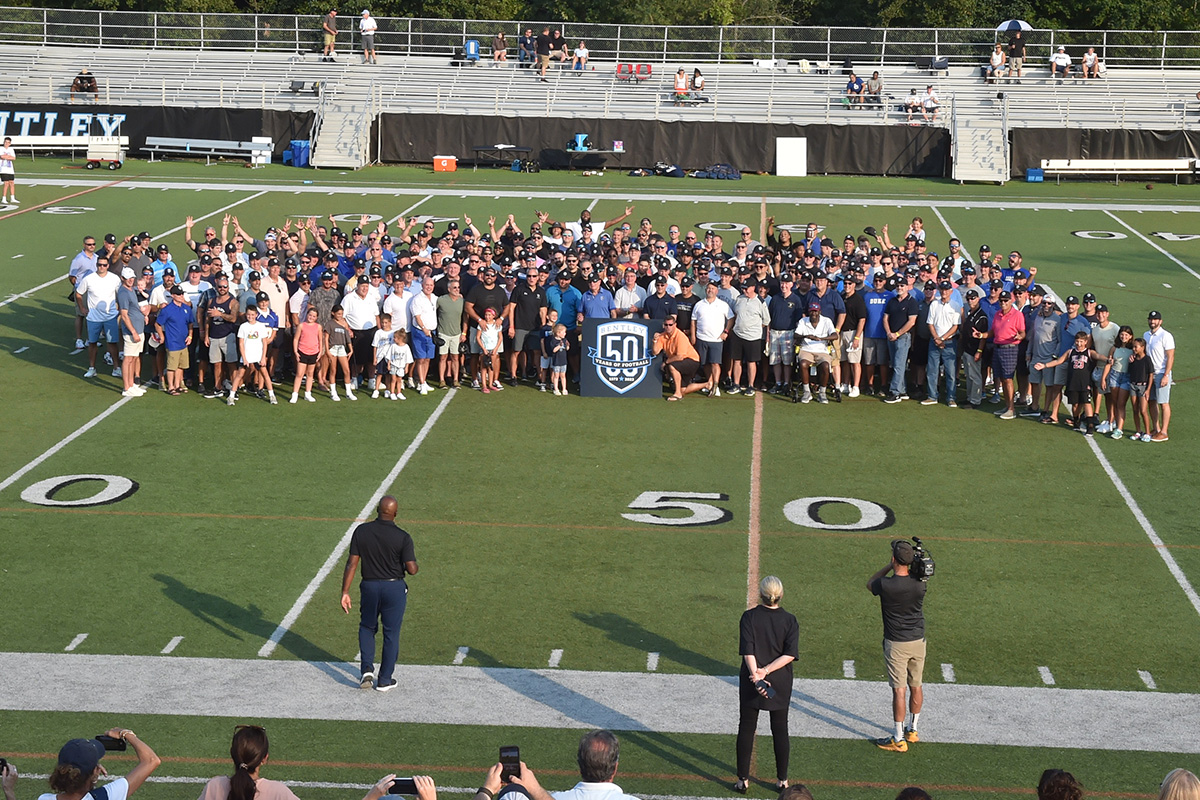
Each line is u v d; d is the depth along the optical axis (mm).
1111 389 17672
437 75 50000
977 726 10344
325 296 18922
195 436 17469
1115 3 65625
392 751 9859
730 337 19672
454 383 19953
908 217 35781
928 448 17328
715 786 9469
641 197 38344
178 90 48938
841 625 12172
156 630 11906
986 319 18844
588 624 12164
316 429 17844
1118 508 15172
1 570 13141
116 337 20016
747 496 15508
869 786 9461
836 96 48250
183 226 32625
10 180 34750
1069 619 12305
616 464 16625
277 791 6648
